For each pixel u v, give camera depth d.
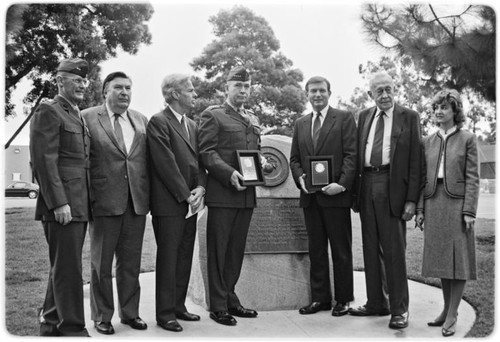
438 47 7.20
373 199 4.49
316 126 4.80
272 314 4.75
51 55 13.38
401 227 4.43
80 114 4.07
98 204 4.02
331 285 5.03
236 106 4.68
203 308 4.92
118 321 4.46
